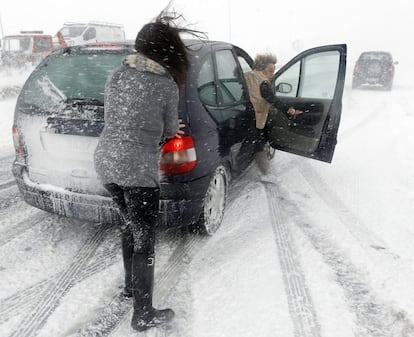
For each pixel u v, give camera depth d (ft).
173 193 9.05
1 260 9.69
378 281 9.19
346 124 26.91
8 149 19.79
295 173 16.61
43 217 12.04
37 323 7.67
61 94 9.75
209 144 9.79
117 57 10.05
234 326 7.69
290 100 14.67
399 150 20.22
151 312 7.56
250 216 12.40
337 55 13.08
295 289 8.82
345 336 7.50
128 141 6.76
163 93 6.80
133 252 7.43
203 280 9.09
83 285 8.83
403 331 7.64
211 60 11.03
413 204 13.52
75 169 9.45
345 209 13.04
